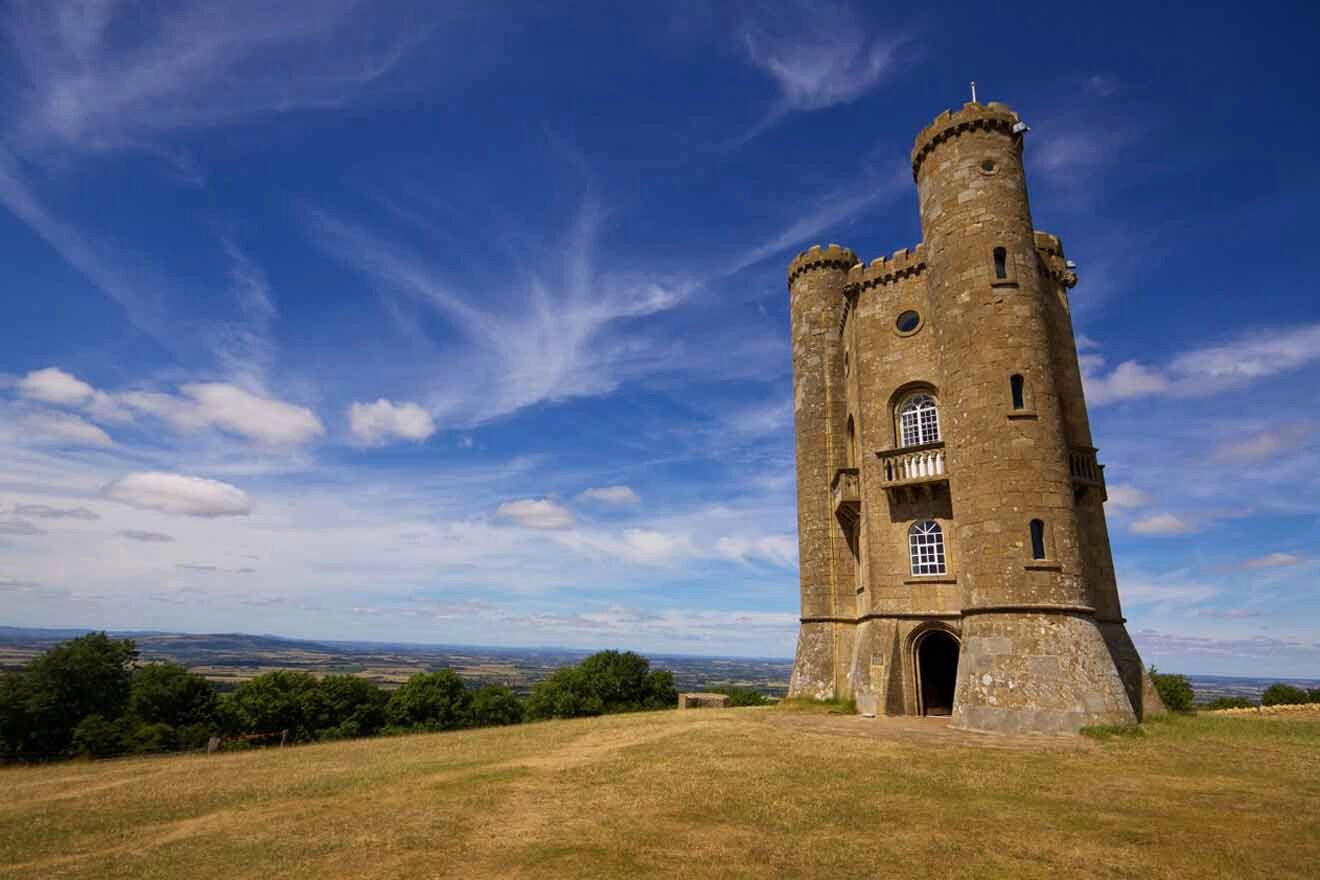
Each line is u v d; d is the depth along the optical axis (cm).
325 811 1407
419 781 1675
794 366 3944
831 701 3241
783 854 1036
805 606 3603
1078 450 2820
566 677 6631
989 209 2680
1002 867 976
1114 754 1780
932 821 1195
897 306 3188
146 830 1338
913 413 3069
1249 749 1841
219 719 5572
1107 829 1142
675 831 1165
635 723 2802
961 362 2612
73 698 5231
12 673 5212
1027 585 2316
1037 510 2375
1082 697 2145
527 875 980
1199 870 957
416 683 6397
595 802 1374
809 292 3928
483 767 1839
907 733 2191
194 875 1044
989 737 2089
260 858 1107
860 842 1088
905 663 2853
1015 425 2450
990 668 2291
